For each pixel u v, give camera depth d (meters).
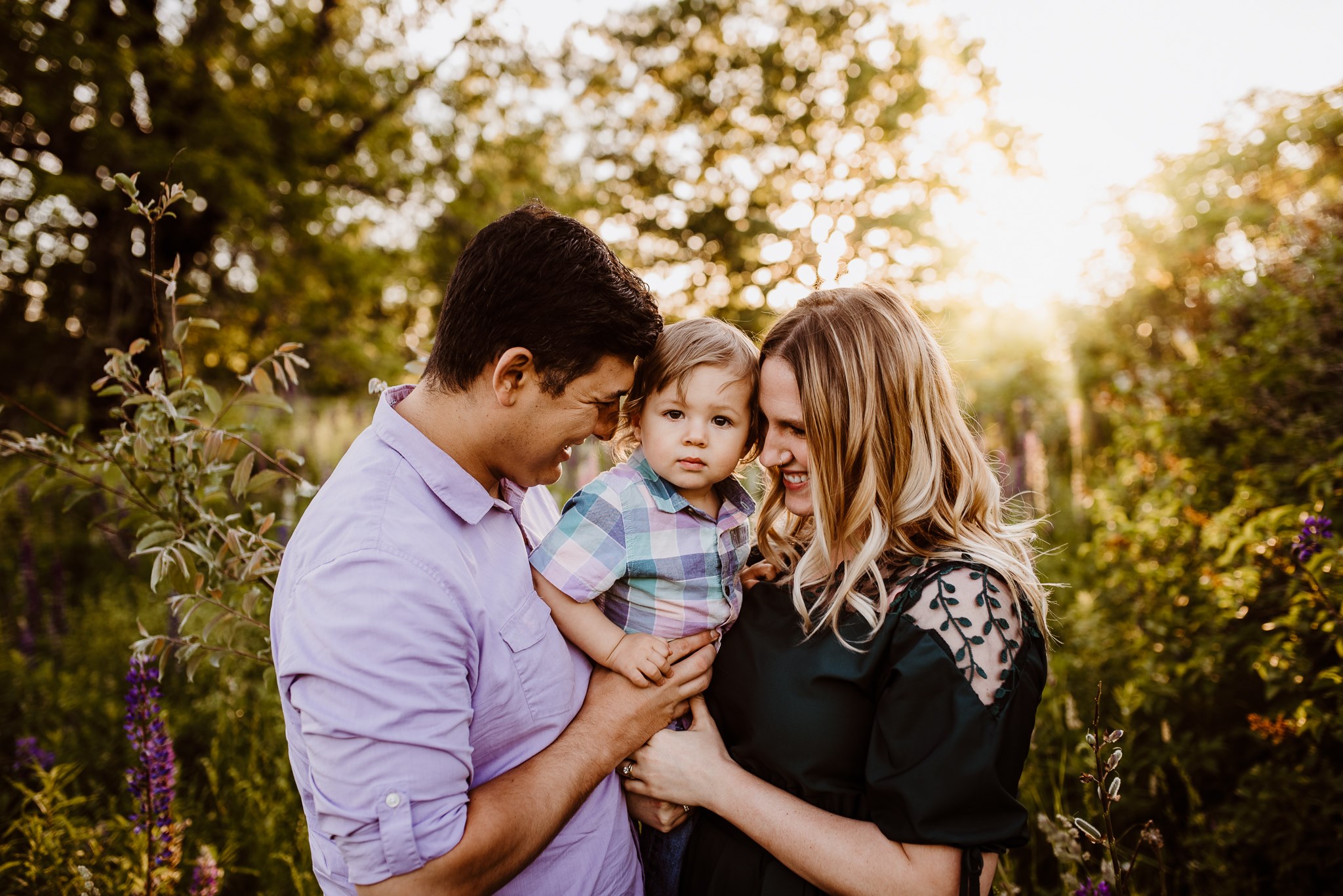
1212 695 2.82
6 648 4.64
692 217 13.99
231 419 2.27
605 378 1.41
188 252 9.41
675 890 1.72
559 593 1.63
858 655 1.47
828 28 13.63
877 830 1.36
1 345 9.39
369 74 11.13
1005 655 1.36
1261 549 2.62
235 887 2.63
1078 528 5.70
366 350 10.77
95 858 2.38
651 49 14.34
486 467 1.44
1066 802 2.63
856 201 13.22
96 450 2.06
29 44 7.68
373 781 1.12
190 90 8.67
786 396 1.64
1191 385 3.96
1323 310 3.44
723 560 1.78
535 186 13.94
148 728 2.12
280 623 1.28
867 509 1.56
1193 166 7.42
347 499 1.28
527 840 1.26
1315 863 2.12
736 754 1.60
